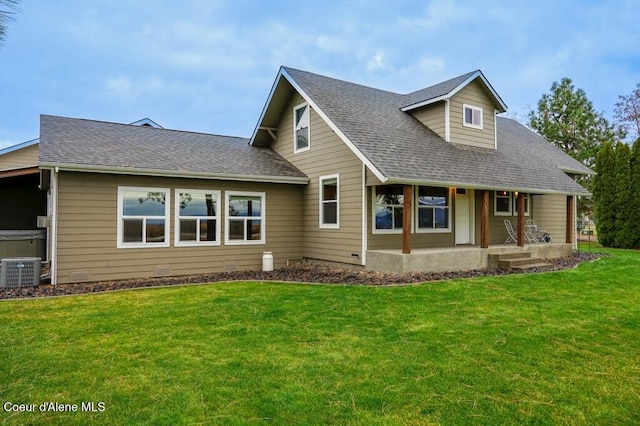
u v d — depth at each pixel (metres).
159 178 10.33
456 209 13.11
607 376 4.00
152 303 7.05
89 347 4.78
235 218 11.56
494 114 14.13
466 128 13.22
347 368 4.16
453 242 12.92
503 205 14.72
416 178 9.46
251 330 5.46
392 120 12.65
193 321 5.90
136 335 5.24
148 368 4.17
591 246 19.27
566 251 13.80
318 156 12.23
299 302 7.05
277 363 4.30
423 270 10.06
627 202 17.91
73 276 9.16
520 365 4.26
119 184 9.77
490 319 5.98
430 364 4.27
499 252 11.73
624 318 6.04
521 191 12.05
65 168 8.85
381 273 10.12
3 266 8.63
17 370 4.10
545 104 24.89
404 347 4.78
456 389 3.70
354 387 3.73
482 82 13.48
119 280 9.69
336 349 4.72
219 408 3.35
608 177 18.70
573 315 6.20
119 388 3.71
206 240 11.04
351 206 11.06
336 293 7.76
